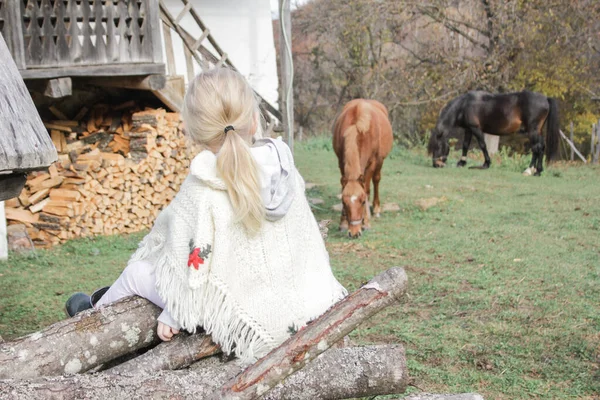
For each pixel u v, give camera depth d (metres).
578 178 13.20
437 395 2.16
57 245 7.38
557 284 5.84
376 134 7.98
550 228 8.30
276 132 10.30
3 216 6.77
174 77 8.41
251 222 2.06
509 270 6.33
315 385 2.13
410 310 5.23
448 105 14.71
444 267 6.53
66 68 7.18
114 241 7.61
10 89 2.64
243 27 11.11
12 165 2.37
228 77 2.16
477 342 4.53
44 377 1.96
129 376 2.02
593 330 4.71
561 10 19.30
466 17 21.12
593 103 21.48
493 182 12.35
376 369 2.15
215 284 2.05
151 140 8.24
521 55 20.33
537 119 13.59
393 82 21.59
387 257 6.97
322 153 17.53
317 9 22.41
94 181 7.71
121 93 9.02
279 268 2.14
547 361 4.21
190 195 2.09
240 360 2.19
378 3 19.66
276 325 2.14
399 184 11.92
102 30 7.49
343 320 1.88
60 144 7.95
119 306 2.28
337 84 25.03
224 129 2.11
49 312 5.13
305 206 2.28
